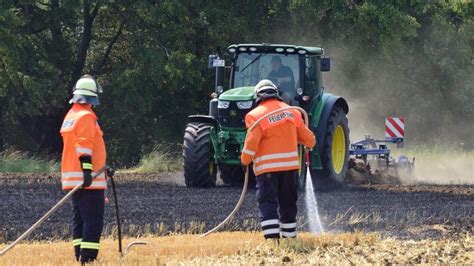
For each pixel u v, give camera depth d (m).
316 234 19.89
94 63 56.53
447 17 59.94
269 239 17.83
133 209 25.19
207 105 53.28
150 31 51.16
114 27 55.38
